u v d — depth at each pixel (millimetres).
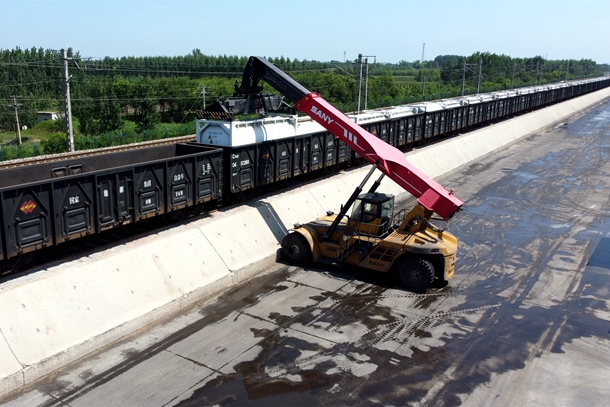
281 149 18984
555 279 14711
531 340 11234
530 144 40812
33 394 8883
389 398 9031
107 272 11672
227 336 10953
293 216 17984
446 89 90812
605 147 38625
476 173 29734
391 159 14367
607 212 21844
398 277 13727
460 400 9055
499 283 14336
